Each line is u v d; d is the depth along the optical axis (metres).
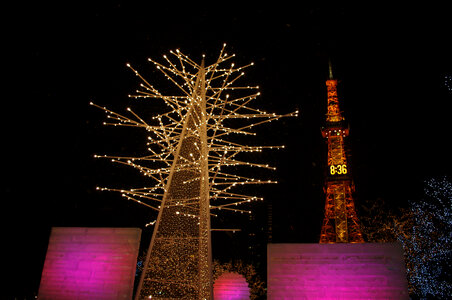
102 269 12.68
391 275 11.74
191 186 13.61
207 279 12.63
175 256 12.88
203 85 14.51
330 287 11.93
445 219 35.91
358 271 11.95
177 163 13.75
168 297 12.48
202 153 13.54
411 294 34.44
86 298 12.38
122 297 12.16
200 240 12.82
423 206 37.47
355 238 48.69
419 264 34.88
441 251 34.59
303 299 11.95
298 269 12.27
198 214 13.32
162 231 12.98
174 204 13.17
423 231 36.28
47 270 12.98
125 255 12.71
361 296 11.71
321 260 12.24
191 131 13.76
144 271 12.23
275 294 12.12
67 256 13.06
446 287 33.38
